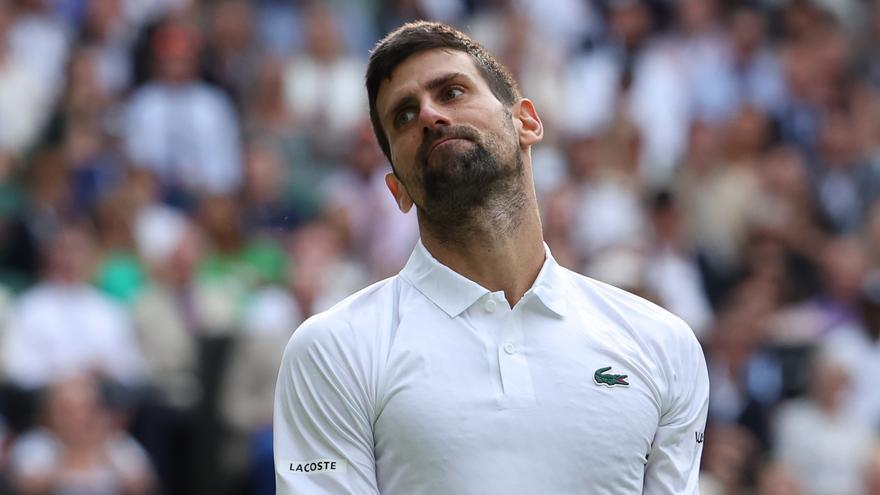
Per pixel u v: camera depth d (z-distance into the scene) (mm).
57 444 28406
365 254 36656
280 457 12195
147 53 40625
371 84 12828
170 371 31031
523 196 12430
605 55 47031
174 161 39469
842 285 37094
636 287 26469
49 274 31844
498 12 47969
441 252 12469
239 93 41688
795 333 36156
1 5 42969
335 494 11930
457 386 11766
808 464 31688
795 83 49344
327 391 12016
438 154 12156
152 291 32000
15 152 39219
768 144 45750
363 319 12242
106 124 39594
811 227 42656
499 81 12766
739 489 30062
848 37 53812
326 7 46125
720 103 47812
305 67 42781
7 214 36438
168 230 35812
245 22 43562
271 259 35000
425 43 12594
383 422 11852
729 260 40500
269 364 30234
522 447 11578
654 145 45438
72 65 40219
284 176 39938
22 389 30469
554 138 42812
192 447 30141
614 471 11781
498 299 12125
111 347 31469
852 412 32469
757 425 32188
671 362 12367
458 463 11539
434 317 12148
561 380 11844
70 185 37562
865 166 46031
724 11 50750
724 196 42375
